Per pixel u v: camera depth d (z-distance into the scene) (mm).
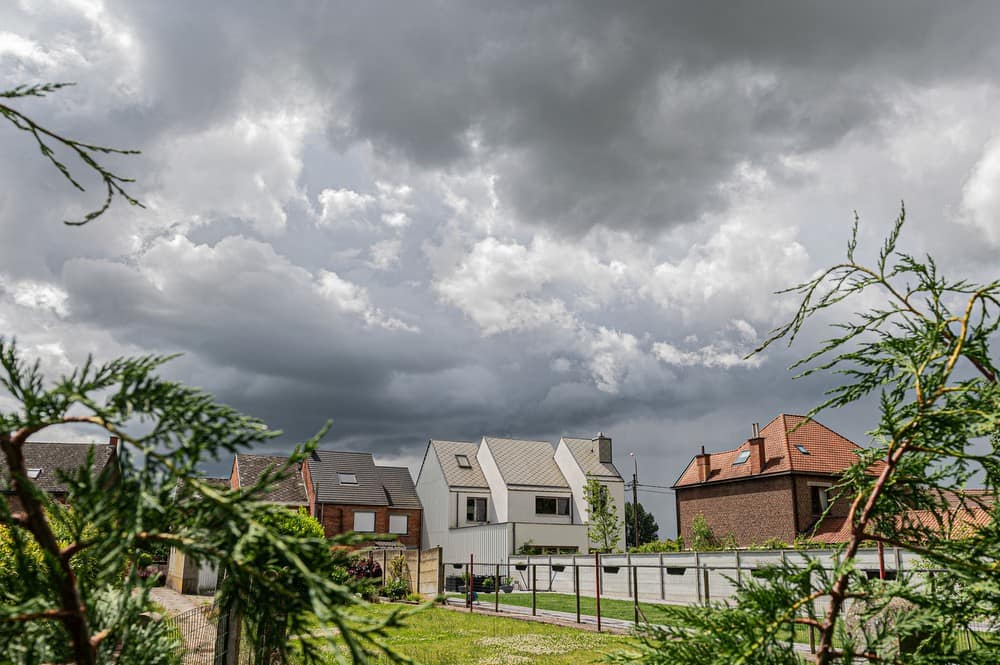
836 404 2242
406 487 42250
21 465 1379
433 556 22406
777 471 30438
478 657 10805
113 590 1726
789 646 1945
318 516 37312
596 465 40469
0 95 1644
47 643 1543
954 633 1965
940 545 1975
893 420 1965
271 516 1450
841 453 31359
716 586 20234
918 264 2188
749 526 31469
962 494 1981
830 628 1877
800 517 29562
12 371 1375
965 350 2043
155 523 1443
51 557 1382
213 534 1468
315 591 1291
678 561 21906
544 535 35781
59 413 1399
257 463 38062
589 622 15500
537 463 41656
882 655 1960
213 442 1420
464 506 39906
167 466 1370
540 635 13500
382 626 1295
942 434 1919
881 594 1943
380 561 25344
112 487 1354
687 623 2098
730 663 1820
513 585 31109
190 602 17734
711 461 34812
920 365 1987
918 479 1987
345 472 40406
